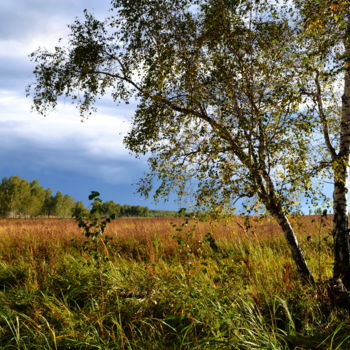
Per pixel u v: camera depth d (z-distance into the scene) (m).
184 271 4.80
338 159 4.88
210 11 5.14
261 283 4.37
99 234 4.09
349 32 4.59
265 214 5.17
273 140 4.71
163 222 14.98
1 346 3.01
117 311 3.57
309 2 4.55
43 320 3.45
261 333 2.85
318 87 5.46
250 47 5.03
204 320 3.13
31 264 6.19
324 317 3.74
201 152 4.97
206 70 5.14
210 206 5.00
